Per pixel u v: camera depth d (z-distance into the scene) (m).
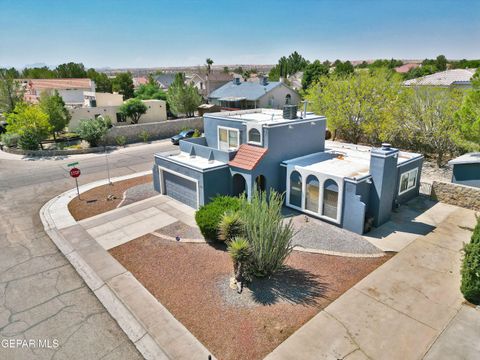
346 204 14.69
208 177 16.52
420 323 9.28
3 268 12.34
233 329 9.13
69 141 34.91
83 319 9.68
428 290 10.68
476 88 17.17
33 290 11.02
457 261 12.29
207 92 64.31
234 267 10.79
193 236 14.50
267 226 10.49
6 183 22.39
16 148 31.34
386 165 14.42
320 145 20.00
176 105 46.81
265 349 8.45
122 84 68.62
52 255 13.23
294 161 17.67
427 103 24.45
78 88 58.69
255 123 17.09
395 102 26.38
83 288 11.12
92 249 13.61
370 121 27.75
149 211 17.28
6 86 35.78
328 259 12.54
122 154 30.48
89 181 22.58
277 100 52.88
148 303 10.25
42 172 24.83
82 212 17.36
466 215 16.16
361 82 27.88
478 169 17.19
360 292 10.60
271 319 9.48
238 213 11.69
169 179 18.98
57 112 32.69
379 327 9.15
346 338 8.77
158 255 13.04
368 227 14.65
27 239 14.57
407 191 17.72
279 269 11.79
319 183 15.44
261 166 16.70
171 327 9.26
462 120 17.45
